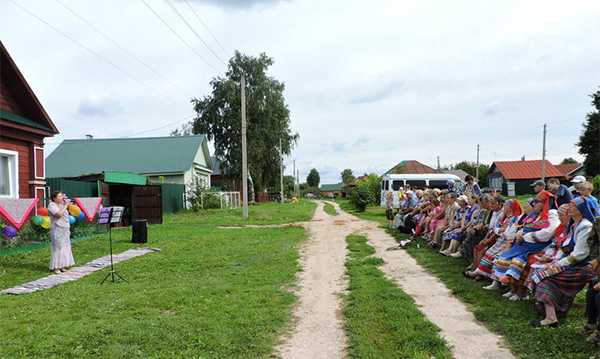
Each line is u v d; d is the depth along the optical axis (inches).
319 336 201.6
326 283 308.2
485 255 278.5
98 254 438.6
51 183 576.1
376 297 255.0
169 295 269.0
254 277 324.5
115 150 1311.5
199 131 1562.5
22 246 440.1
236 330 203.9
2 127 490.9
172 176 1200.2
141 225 508.1
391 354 174.2
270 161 1695.4
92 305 253.3
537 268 212.7
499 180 2262.6
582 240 190.4
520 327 193.9
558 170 2172.7
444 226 402.6
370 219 814.5
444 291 267.0
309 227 690.2
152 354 178.2
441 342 181.3
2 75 509.4
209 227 702.5
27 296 277.3
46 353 179.2
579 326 189.8
